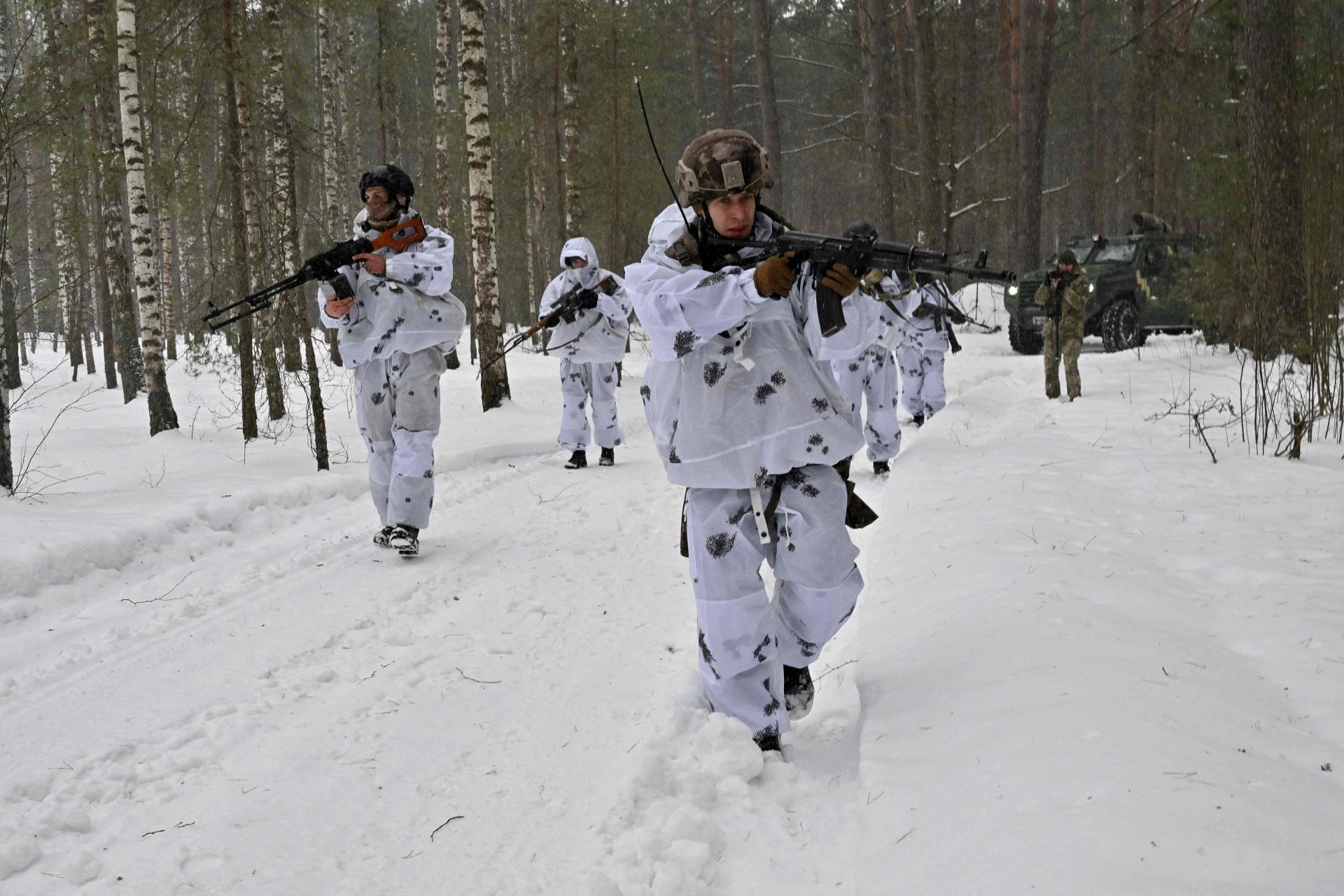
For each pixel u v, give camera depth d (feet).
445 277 20.27
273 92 46.19
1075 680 10.63
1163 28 67.36
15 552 18.47
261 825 10.11
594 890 8.45
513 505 26.13
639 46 75.92
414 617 17.03
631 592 18.06
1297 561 15.74
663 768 10.22
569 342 30.71
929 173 83.25
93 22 49.88
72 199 52.29
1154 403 36.06
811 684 11.66
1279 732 9.73
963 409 36.27
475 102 48.78
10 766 11.57
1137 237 62.85
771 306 10.52
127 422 56.70
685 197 10.41
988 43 132.46
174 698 13.61
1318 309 27.78
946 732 10.12
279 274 39.88
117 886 9.06
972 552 16.24
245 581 19.24
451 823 10.09
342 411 50.55
